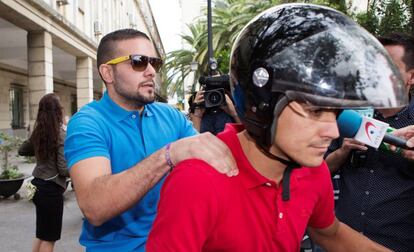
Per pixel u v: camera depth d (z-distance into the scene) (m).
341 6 7.71
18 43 13.17
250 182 1.01
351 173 2.17
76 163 1.63
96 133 1.73
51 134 3.60
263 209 1.03
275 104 0.92
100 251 1.79
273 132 0.95
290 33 0.95
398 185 2.05
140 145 1.90
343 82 0.88
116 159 1.82
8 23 10.56
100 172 1.60
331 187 1.27
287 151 0.95
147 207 1.83
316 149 0.94
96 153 1.66
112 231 1.80
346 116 1.35
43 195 3.59
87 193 1.50
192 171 0.98
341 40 0.93
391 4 5.97
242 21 15.85
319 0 8.12
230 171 1.00
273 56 0.94
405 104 0.94
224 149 1.04
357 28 0.98
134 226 1.81
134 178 1.40
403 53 1.98
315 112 0.92
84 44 15.70
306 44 0.92
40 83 11.38
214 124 2.71
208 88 2.74
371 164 2.07
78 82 16.75
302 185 1.11
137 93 1.89
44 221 3.62
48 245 3.66
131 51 1.89
